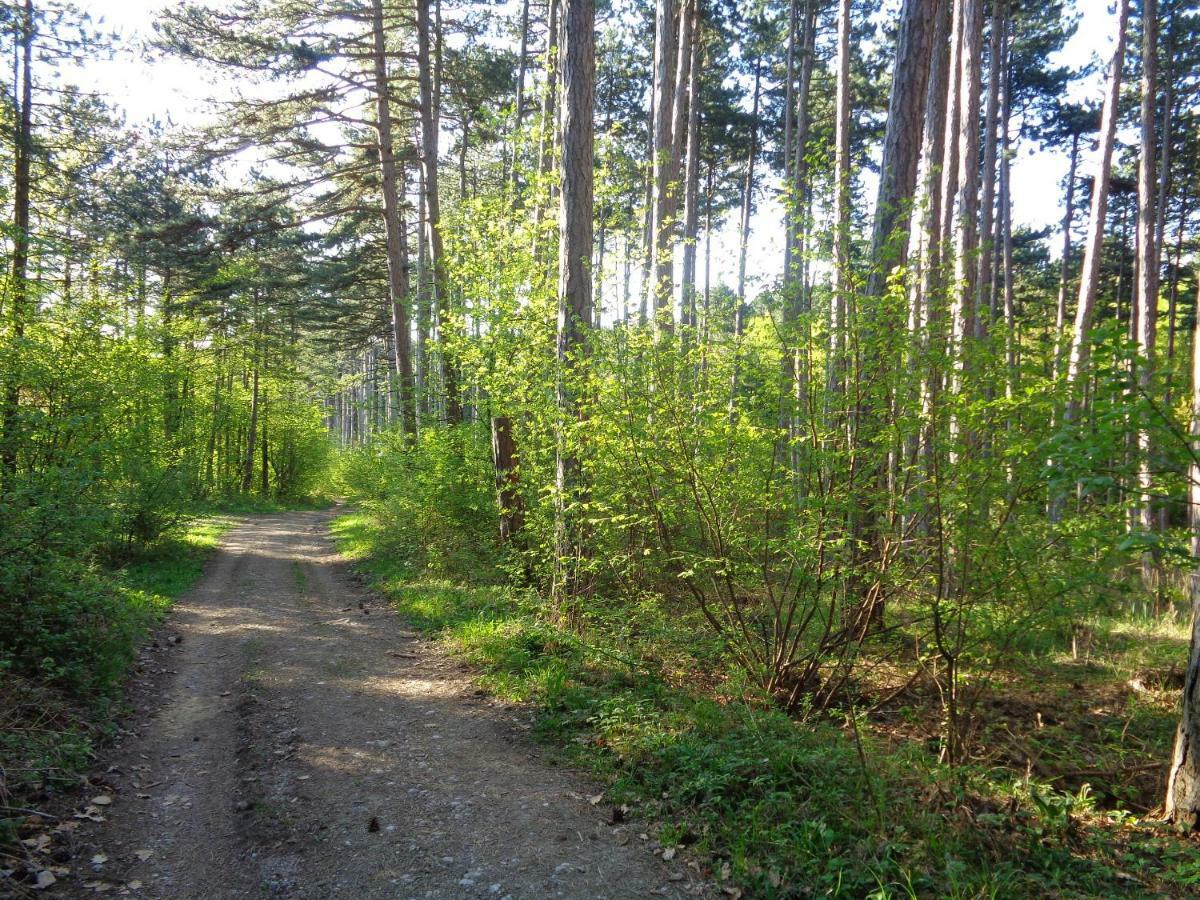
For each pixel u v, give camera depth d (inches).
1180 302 1188.5
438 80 785.6
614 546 322.0
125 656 284.8
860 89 930.7
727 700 249.1
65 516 278.8
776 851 154.3
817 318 229.1
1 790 167.2
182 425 709.3
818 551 230.5
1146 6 605.0
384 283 1004.6
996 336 199.8
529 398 386.3
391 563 564.1
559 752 215.2
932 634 221.8
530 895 142.9
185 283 828.0
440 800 183.8
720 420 254.5
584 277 356.8
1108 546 189.3
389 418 771.4
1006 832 161.9
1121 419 146.7
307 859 156.6
